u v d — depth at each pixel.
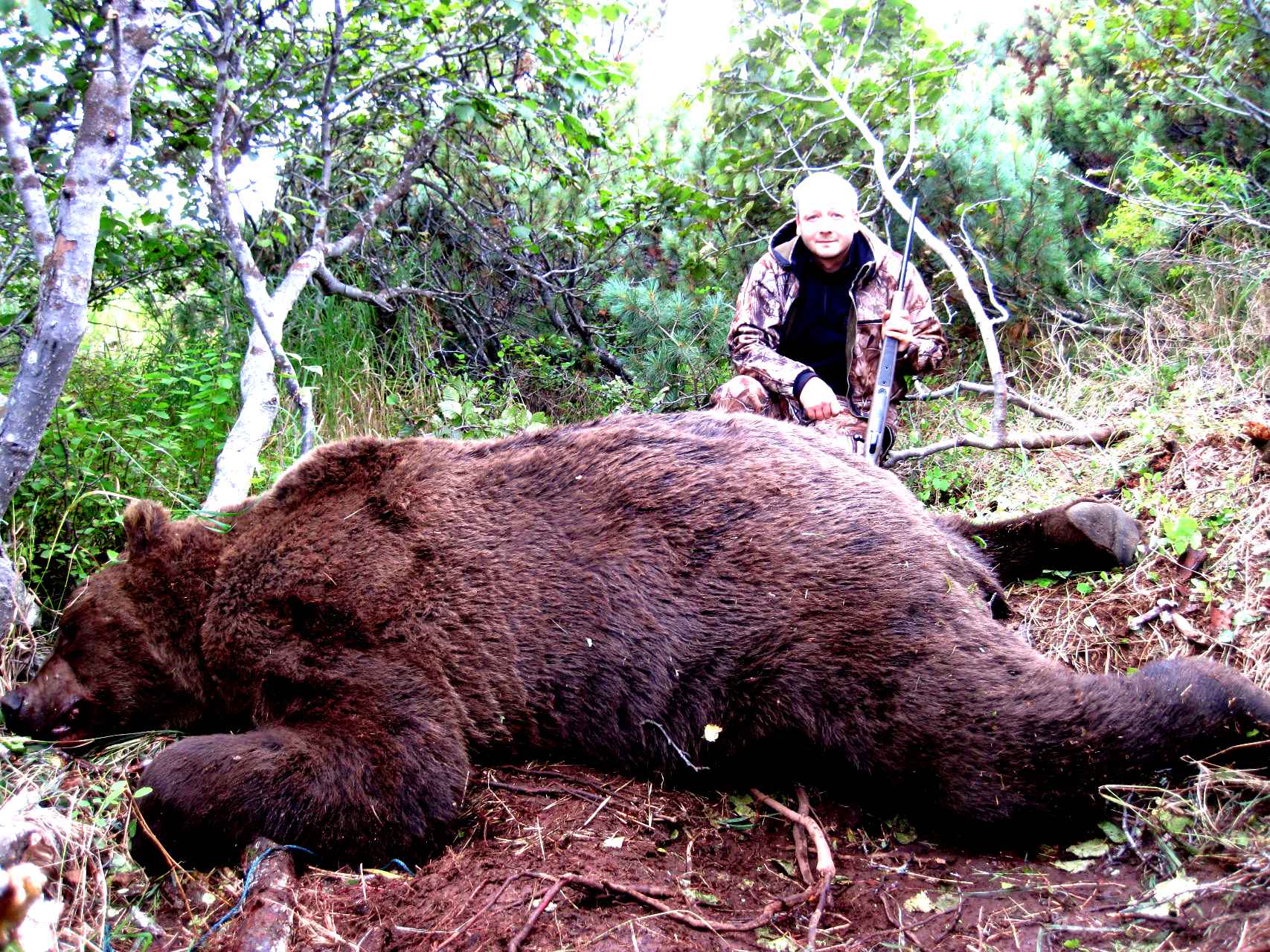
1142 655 2.22
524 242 4.08
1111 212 4.31
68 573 2.47
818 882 1.76
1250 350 3.35
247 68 3.54
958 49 4.18
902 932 1.64
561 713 2.03
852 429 2.96
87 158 2.05
